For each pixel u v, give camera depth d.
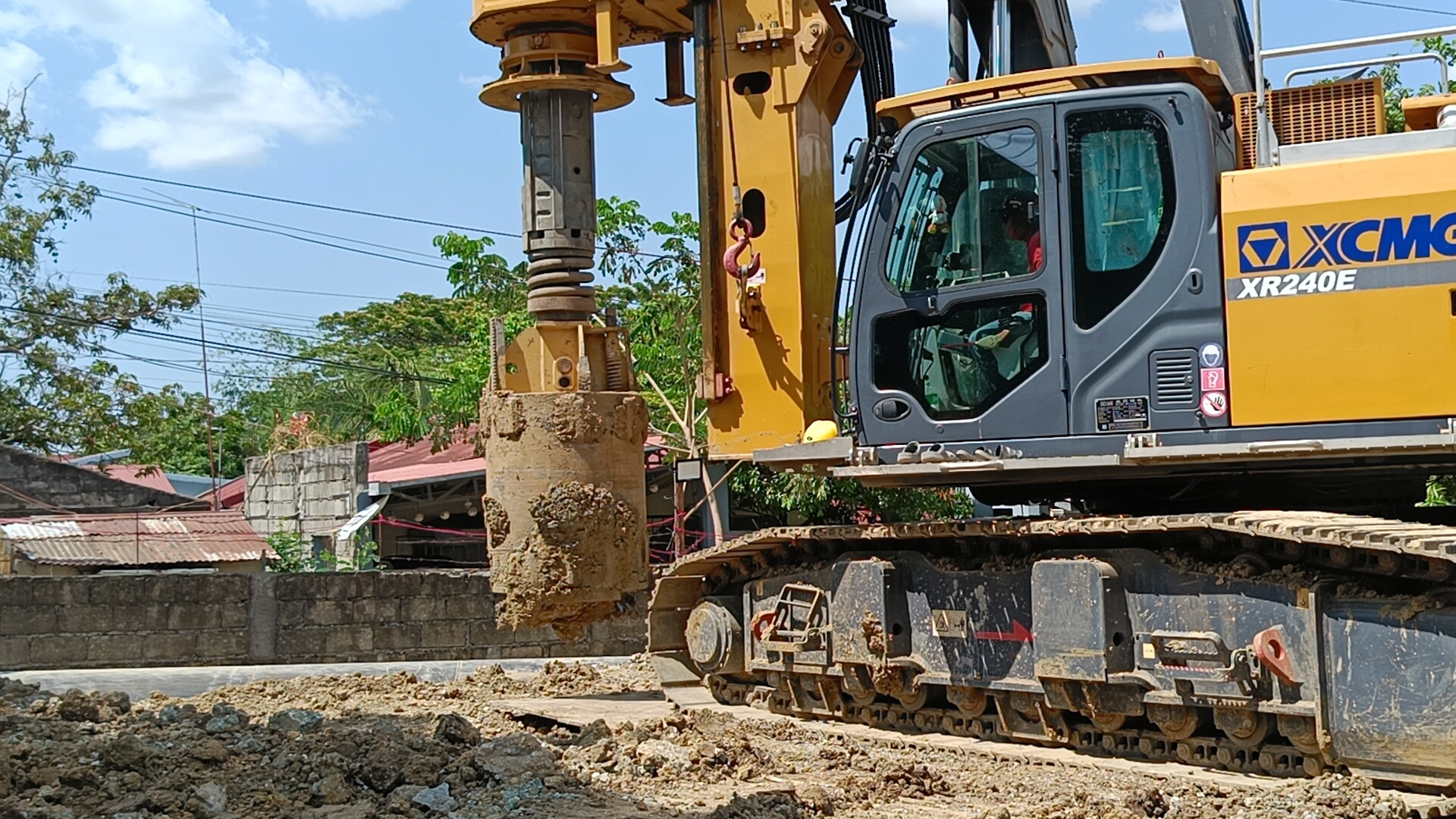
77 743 7.38
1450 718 6.29
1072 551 7.83
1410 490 7.89
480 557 25.66
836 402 8.32
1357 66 7.77
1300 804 6.33
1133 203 7.39
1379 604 6.57
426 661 14.64
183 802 6.20
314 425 38.38
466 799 6.50
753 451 8.91
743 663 9.77
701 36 9.30
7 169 26.42
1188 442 7.15
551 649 15.20
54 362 26.56
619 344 9.98
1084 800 6.70
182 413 29.03
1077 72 7.58
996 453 7.62
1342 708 6.66
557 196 9.87
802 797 6.55
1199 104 7.27
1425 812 6.27
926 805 6.69
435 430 24.88
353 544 21.75
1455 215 6.68
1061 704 7.74
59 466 25.78
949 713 8.51
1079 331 7.43
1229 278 7.11
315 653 14.41
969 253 7.81
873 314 8.07
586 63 9.78
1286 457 6.96
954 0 8.90
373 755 6.84
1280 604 6.96
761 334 9.11
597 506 9.56
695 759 7.44
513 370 9.90
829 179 9.47
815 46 9.00
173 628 13.95
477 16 9.75
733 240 9.10
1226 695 7.07
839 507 19.69
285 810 6.23
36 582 13.52
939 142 7.90
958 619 8.31
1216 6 8.09
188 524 22.88
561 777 6.86
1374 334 6.79
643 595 12.69
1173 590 7.40
